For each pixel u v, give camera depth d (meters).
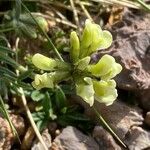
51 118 0.17
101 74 0.14
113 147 0.16
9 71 0.16
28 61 0.18
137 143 0.16
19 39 0.18
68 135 0.16
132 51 0.18
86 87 0.14
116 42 0.18
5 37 0.18
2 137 0.16
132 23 0.19
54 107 0.17
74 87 0.16
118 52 0.17
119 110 0.17
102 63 0.13
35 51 0.18
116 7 0.20
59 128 0.17
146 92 0.17
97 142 0.16
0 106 0.15
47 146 0.16
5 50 0.16
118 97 0.17
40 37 0.19
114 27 0.19
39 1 0.19
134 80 0.17
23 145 0.16
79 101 0.17
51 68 0.14
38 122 0.17
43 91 0.17
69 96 0.17
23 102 0.16
